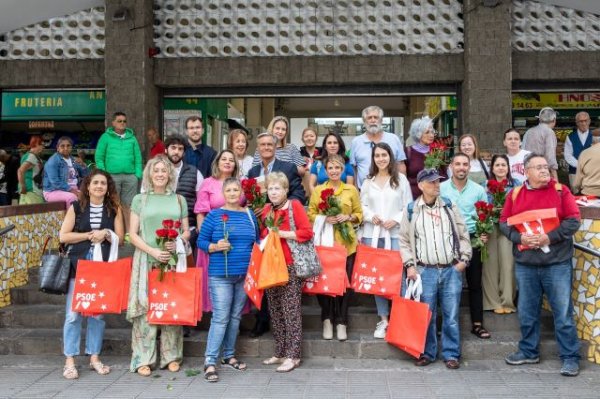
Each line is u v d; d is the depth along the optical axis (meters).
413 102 13.10
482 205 5.42
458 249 5.18
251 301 5.58
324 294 5.43
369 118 6.33
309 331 5.88
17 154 12.53
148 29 8.77
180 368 5.29
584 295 5.43
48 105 12.17
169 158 5.92
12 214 6.61
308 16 8.92
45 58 9.09
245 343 5.61
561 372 4.95
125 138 7.73
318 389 4.70
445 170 6.71
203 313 5.99
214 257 5.07
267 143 5.78
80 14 9.13
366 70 8.82
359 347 5.51
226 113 12.33
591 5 8.54
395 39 8.86
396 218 5.61
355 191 5.70
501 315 5.77
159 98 9.16
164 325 5.21
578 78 8.73
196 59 8.92
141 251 5.17
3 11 8.56
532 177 4.96
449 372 5.09
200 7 9.01
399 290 5.31
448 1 8.84
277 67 8.86
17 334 5.88
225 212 5.16
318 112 14.41
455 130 10.00
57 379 5.01
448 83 8.95
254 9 8.97
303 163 6.72
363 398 4.49
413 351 5.14
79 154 11.76
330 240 5.50
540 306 5.19
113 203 5.26
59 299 6.46
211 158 6.47
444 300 5.23
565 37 8.80
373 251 5.39
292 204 5.18
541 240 4.87
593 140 7.96
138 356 5.18
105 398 4.56
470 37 8.51
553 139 7.27
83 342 5.76
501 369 5.15
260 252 5.05
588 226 5.36
